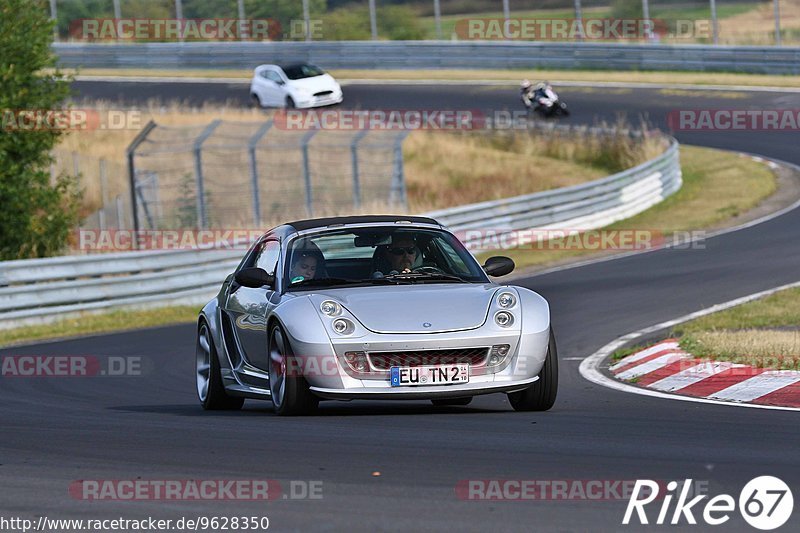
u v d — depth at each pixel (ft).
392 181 342.03
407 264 102.42
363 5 593.83
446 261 103.91
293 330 92.43
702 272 216.95
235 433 87.51
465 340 91.09
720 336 137.90
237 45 584.81
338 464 72.84
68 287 218.18
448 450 76.79
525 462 72.08
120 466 75.41
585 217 302.66
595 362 138.10
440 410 103.45
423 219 108.99
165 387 135.33
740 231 273.13
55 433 92.43
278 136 399.65
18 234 273.75
